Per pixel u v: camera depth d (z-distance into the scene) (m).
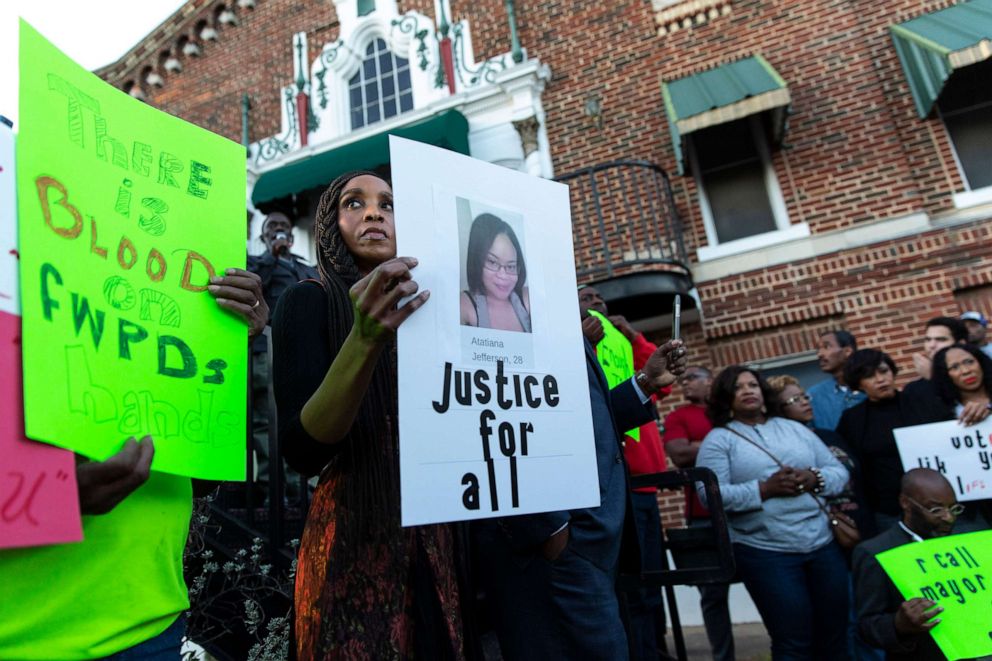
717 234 5.96
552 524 1.35
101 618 0.99
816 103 5.86
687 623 5.32
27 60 1.03
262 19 8.27
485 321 1.22
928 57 5.16
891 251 5.34
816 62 5.92
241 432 1.22
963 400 2.99
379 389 1.26
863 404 3.35
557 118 6.53
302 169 6.79
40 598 0.95
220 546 2.19
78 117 1.11
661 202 5.68
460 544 1.35
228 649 2.11
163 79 8.52
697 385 4.20
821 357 4.22
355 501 1.18
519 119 6.52
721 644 3.78
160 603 1.08
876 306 5.30
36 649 0.92
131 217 1.17
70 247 1.03
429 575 1.20
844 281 5.41
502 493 1.14
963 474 2.81
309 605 1.15
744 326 5.58
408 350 1.09
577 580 1.39
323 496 1.22
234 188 1.39
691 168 5.88
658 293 5.21
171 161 1.28
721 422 3.14
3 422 0.88
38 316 0.94
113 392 1.03
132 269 1.14
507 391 1.22
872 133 5.63
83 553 1.01
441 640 1.17
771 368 5.61
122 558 1.05
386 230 1.37
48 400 0.92
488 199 1.31
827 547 2.73
